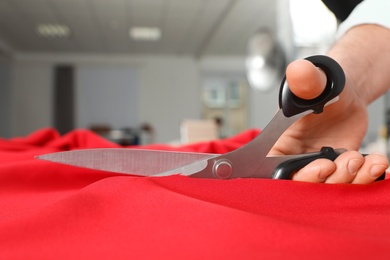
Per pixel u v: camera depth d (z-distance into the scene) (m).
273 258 0.16
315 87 0.26
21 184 0.40
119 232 0.19
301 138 0.31
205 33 5.43
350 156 0.27
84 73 6.93
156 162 0.29
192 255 0.16
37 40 5.78
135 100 7.07
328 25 2.79
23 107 6.70
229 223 0.18
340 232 0.18
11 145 0.62
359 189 0.26
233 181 0.26
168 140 7.09
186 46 6.26
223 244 0.17
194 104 7.11
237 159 0.29
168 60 7.05
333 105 0.30
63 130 6.77
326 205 0.25
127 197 0.21
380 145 2.24
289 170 0.28
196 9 4.41
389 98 2.77
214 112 7.38
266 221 0.18
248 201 0.25
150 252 0.17
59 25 5.01
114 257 0.16
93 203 0.20
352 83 0.32
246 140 0.65
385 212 0.25
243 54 6.79
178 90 7.09
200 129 2.45
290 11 2.88
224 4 4.27
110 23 4.93
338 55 0.35
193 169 0.28
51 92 6.77
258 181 0.26
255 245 0.17
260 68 3.40
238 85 7.40
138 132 6.71
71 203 0.20
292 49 3.28
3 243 0.17
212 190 0.25
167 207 0.20
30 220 0.18
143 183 0.23
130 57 6.93
